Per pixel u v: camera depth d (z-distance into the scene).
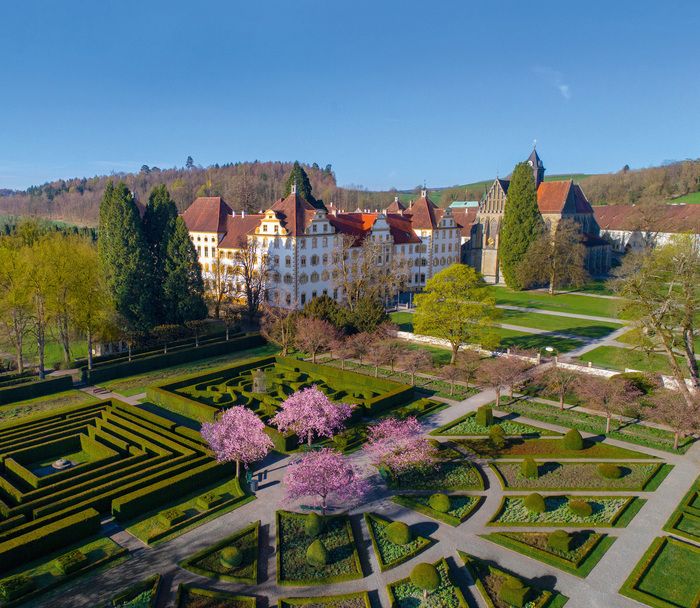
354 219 128.75
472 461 50.12
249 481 46.31
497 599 32.78
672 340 64.00
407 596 33.16
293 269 108.06
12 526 39.44
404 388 65.25
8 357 84.00
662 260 66.31
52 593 33.38
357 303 91.06
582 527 39.91
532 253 131.88
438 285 75.81
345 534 39.25
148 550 37.72
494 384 62.47
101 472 46.31
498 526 40.12
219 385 70.00
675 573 34.91
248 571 35.31
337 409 53.78
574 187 168.75
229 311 99.56
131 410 59.59
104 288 84.62
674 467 48.81
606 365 77.19
